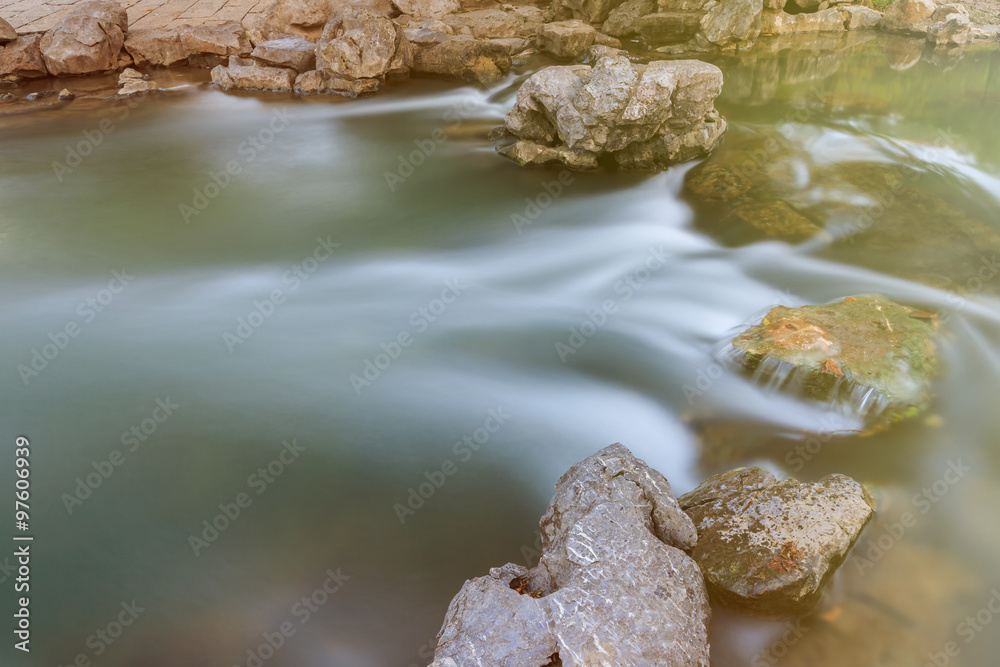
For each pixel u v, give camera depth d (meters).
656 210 10.35
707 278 8.62
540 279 8.97
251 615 4.65
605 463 4.80
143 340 7.64
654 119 10.81
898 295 7.69
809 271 8.41
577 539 4.26
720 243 9.31
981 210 9.51
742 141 11.80
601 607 3.81
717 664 4.09
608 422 6.35
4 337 7.64
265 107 14.82
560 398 6.67
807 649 4.16
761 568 4.39
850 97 14.29
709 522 4.83
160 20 17.72
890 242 8.73
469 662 3.55
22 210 10.70
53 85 15.72
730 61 16.83
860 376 6.25
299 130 13.68
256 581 4.89
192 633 4.54
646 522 4.50
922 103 13.97
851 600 4.46
